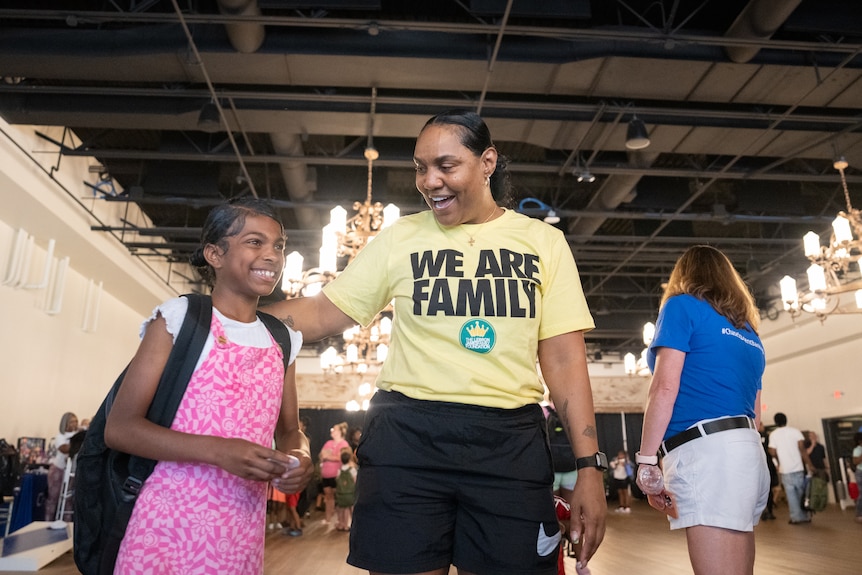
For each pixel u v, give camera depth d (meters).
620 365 18.30
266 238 1.34
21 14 4.87
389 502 1.19
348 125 6.51
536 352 1.33
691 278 1.83
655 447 1.67
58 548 5.04
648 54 5.32
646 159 7.25
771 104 6.21
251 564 1.25
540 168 7.52
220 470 1.21
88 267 9.55
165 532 1.15
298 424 1.46
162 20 4.90
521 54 5.34
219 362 1.24
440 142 1.25
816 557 5.36
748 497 1.59
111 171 9.00
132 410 1.17
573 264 1.37
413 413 1.22
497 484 1.18
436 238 1.34
